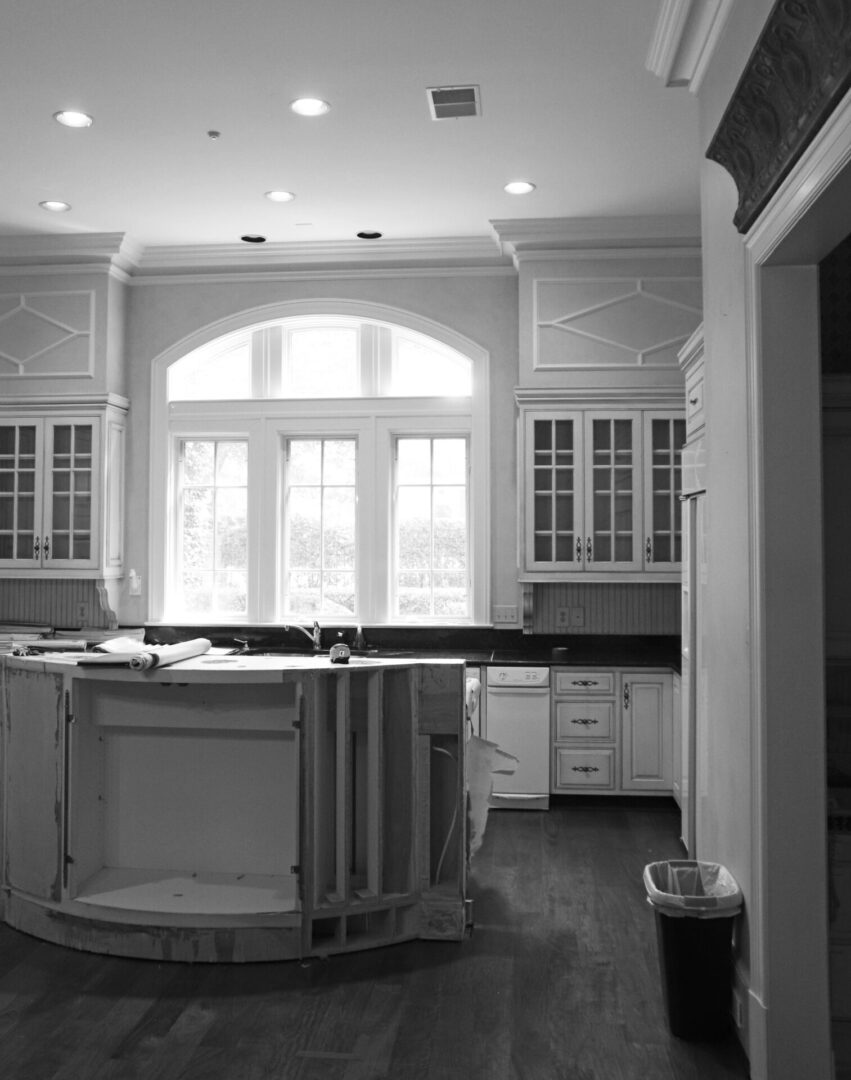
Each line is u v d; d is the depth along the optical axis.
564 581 5.53
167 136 4.32
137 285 6.13
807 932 2.54
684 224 5.35
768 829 2.57
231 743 3.54
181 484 6.21
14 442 5.90
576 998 3.08
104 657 3.38
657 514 5.49
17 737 3.56
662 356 5.49
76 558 5.82
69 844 3.39
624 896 4.00
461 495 6.03
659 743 5.32
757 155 2.45
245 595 6.14
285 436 6.12
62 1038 2.80
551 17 3.33
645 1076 2.62
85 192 5.02
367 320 6.00
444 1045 2.78
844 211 2.17
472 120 4.14
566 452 5.51
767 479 2.60
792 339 2.60
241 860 3.56
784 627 2.58
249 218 5.39
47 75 3.75
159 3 3.25
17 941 3.50
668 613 5.79
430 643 5.88
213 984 3.15
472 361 5.89
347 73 3.74
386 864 3.52
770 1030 2.54
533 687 5.35
